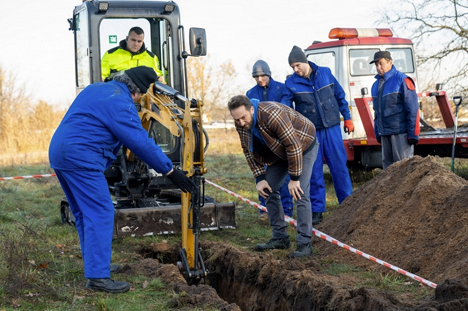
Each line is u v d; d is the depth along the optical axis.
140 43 6.39
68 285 4.06
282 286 4.19
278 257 5.10
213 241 5.78
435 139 8.16
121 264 4.80
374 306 3.27
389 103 6.53
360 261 4.64
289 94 6.60
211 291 3.92
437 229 4.41
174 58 6.75
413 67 10.70
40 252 5.05
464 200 4.37
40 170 14.80
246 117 4.42
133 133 3.82
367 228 5.03
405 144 6.56
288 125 4.50
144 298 3.84
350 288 3.70
